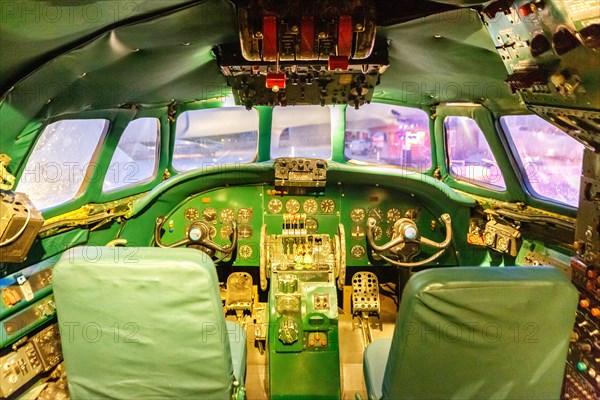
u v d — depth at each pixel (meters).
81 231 3.22
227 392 2.07
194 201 4.31
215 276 1.89
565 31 1.64
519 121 3.43
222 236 4.36
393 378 1.95
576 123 2.16
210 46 2.61
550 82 2.01
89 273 1.82
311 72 2.82
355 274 4.57
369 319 4.42
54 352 2.74
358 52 2.29
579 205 2.55
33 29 1.70
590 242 2.45
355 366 3.85
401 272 4.56
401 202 4.32
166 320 1.89
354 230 4.37
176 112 4.00
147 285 1.82
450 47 2.50
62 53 1.99
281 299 3.38
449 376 1.90
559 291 1.73
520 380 1.91
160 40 2.29
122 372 2.03
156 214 4.16
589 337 2.44
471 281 1.71
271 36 2.17
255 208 4.33
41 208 2.87
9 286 2.42
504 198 3.71
